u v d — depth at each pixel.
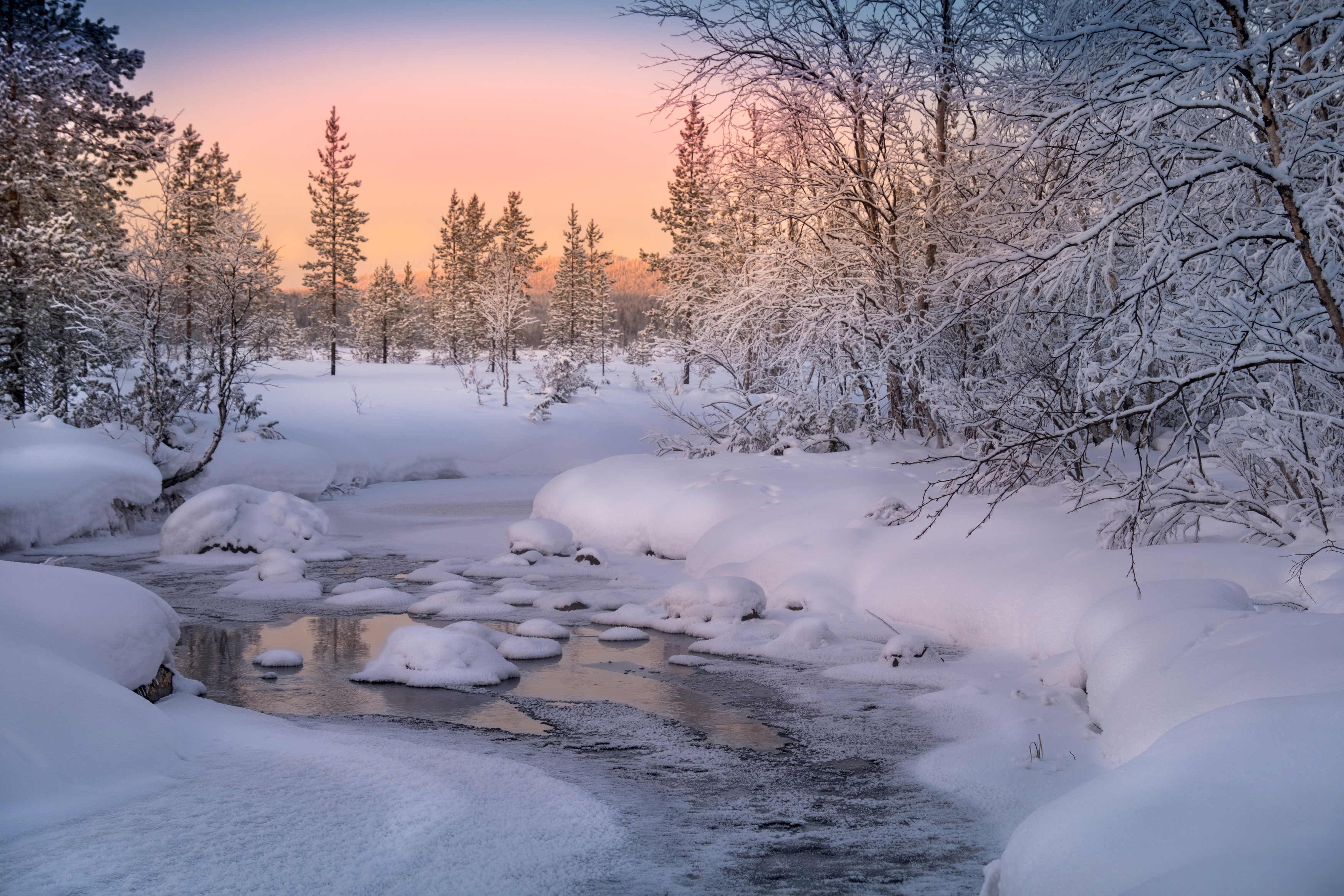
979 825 5.18
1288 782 3.19
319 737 6.56
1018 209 11.78
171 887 4.02
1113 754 5.50
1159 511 9.53
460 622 10.76
